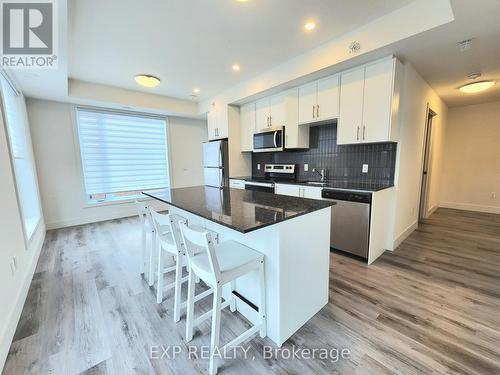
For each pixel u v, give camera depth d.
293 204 1.80
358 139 2.71
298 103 3.38
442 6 1.82
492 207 4.68
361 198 2.54
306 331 1.60
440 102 4.27
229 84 3.99
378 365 1.33
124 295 2.10
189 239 1.33
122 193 4.91
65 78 2.92
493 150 4.59
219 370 1.33
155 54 2.81
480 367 1.30
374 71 2.51
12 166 2.16
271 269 1.48
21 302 1.89
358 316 1.74
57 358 1.42
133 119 4.94
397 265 2.52
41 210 3.83
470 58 2.50
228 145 4.46
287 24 2.24
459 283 2.15
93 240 3.54
